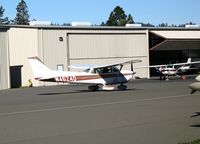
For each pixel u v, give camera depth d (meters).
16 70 48.50
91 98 26.11
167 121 15.48
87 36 50.62
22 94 32.31
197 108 19.20
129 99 24.53
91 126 14.81
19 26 48.16
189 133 12.95
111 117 16.97
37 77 31.23
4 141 12.54
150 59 60.72
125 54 53.66
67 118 17.11
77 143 11.91
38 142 12.23
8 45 44.28
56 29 48.22
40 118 17.39
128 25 55.03
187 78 49.97
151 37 56.66
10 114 19.14
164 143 11.57
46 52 47.59
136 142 11.81
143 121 15.64
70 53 49.31
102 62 51.88
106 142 11.93
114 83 32.75
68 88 37.94
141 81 46.12
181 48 58.53
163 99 23.94
